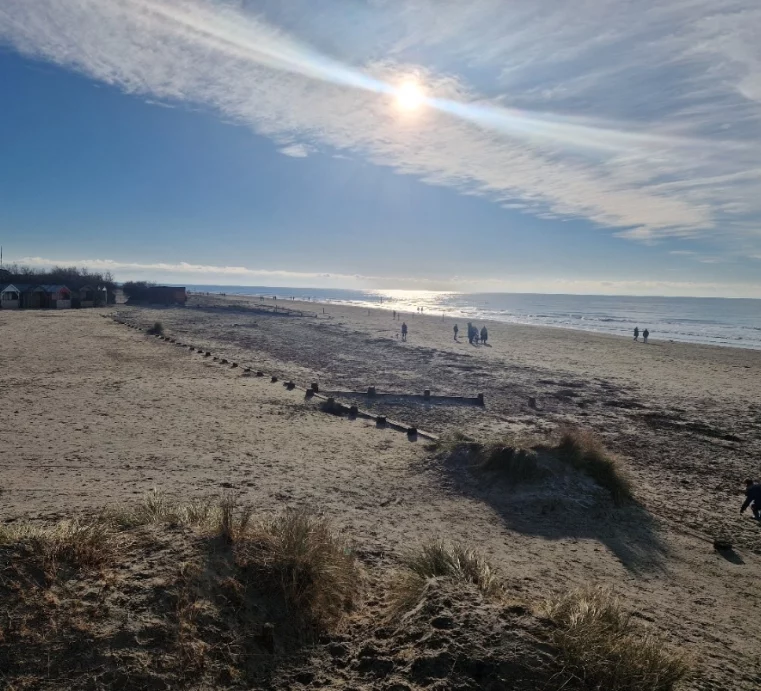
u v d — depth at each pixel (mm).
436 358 30812
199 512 6074
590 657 3666
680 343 45062
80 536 4559
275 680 3670
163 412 14242
